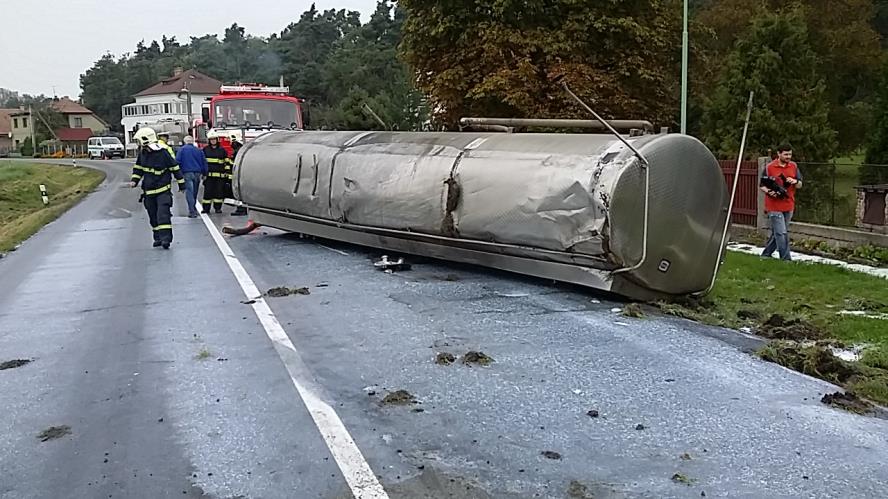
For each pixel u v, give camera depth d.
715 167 8.73
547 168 8.62
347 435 4.97
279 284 9.87
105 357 6.91
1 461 4.79
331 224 12.19
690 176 8.48
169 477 4.47
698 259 8.70
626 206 8.02
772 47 23.19
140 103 102.56
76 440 5.07
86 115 120.06
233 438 4.99
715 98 25.20
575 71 18.28
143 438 5.05
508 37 18.50
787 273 10.67
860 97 34.34
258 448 4.82
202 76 98.88
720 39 31.58
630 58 19.34
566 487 4.21
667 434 4.91
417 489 4.21
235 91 22.67
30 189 35.09
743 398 5.55
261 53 105.50
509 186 8.93
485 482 4.29
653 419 5.16
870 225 13.49
